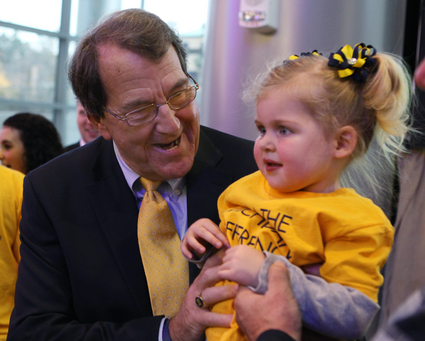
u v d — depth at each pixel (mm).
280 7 2123
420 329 608
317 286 843
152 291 1123
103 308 1159
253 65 2199
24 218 1271
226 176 1291
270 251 930
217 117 2326
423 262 1837
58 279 1206
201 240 1052
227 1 2293
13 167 2707
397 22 2104
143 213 1185
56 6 7672
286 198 959
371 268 876
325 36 2057
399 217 1903
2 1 7207
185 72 1232
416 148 1805
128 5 7238
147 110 1106
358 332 842
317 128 900
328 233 902
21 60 7484
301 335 878
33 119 2773
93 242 1189
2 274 1720
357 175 1095
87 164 1302
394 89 966
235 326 925
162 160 1151
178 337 1018
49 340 1093
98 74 1111
